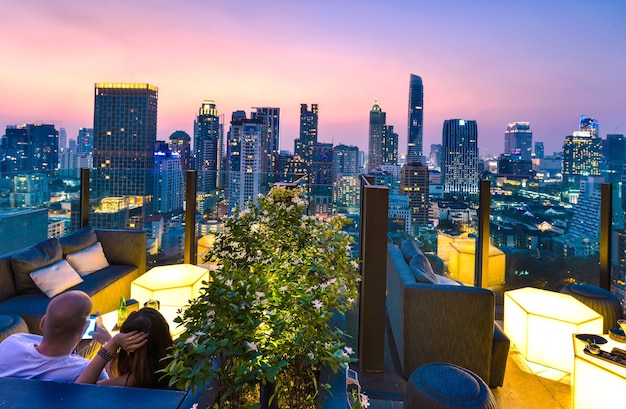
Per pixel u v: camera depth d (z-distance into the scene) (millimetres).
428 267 3307
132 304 2656
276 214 2045
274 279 1577
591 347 2287
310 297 1230
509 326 3379
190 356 1021
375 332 2924
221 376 1033
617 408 2104
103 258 4141
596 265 4102
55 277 3354
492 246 4227
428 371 2047
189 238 4441
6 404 721
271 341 1192
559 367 2906
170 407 736
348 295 1761
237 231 1947
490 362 2748
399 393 2664
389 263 3756
